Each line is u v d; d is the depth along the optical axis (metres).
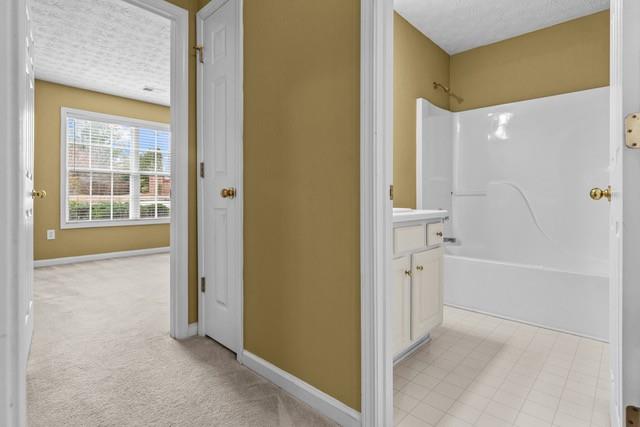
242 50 1.78
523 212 3.09
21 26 0.68
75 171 4.86
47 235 4.59
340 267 1.35
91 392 1.56
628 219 0.79
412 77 2.99
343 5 1.33
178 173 2.15
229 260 1.96
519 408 1.46
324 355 1.42
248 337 1.79
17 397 0.67
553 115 2.94
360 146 1.27
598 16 2.83
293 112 1.52
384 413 1.27
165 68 4.20
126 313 2.65
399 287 1.73
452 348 2.03
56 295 3.15
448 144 3.41
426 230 1.97
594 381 1.66
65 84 4.71
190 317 2.21
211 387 1.60
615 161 1.01
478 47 3.43
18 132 0.67
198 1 2.20
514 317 2.45
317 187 1.43
